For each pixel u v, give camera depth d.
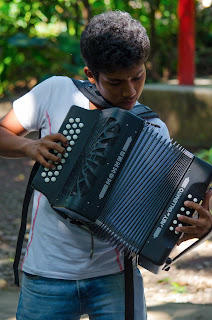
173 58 12.63
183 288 4.08
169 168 1.94
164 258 1.90
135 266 2.06
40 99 2.04
